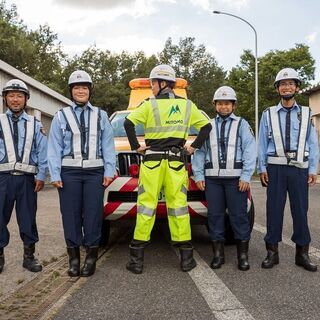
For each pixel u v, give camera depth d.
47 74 56.16
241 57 40.97
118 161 5.69
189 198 5.55
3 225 4.97
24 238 5.11
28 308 3.88
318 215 9.14
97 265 5.33
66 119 4.89
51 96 21.05
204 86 73.38
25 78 16.64
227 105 5.21
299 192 5.04
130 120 4.97
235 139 5.16
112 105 59.62
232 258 5.61
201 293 4.24
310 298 4.07
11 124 4.97
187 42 75.38
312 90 23.97
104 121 5.01
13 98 4.91
